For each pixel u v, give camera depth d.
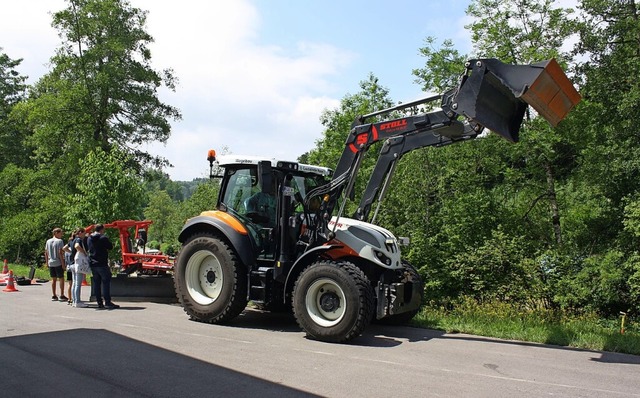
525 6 13.94
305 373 5.90
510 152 12.87
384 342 7.79
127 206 16.94
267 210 8.91
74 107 28.69
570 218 13.84
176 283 9.21
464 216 11.11
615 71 12.59
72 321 8.87
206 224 9.28
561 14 13.66
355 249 8.11
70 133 29.16
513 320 9.20
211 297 9.06
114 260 16.67
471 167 13.02
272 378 5.68
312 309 7.84
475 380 5.80
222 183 9.52
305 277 7.86
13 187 33.84
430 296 10.43
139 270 11.69
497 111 7.79
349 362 6.46
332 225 8.52
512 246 10.25
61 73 29.25
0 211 32.75
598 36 13.20
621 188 12.18
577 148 13.27
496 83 7.63
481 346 7.66
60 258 11.65
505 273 10.26
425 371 6.13
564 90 7.31
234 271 8.71
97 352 6.68
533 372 6.22
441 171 12.05
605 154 12.05
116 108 29.39
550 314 9.50
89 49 29.00
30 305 10.82
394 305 7.84
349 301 7.48
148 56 30.42
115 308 10.43
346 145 8.71
